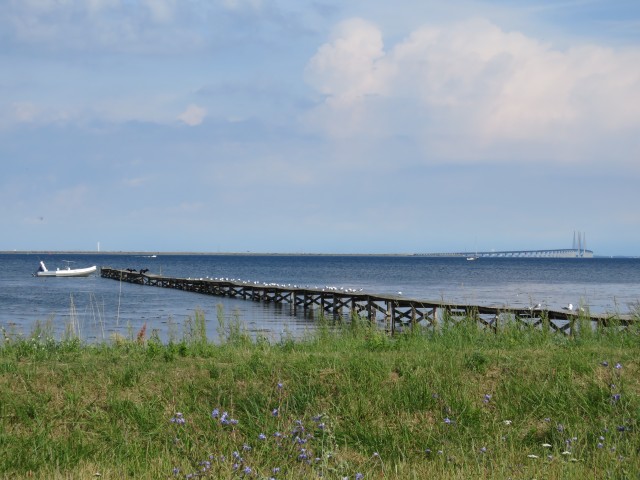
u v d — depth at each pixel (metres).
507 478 8.39
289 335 22.39
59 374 12.55
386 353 14.54
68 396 11.44
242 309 47.66
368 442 10.23
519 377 12.36
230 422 9.70
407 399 11.52
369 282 91.56
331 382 12.20
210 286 63.16
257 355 13.70
